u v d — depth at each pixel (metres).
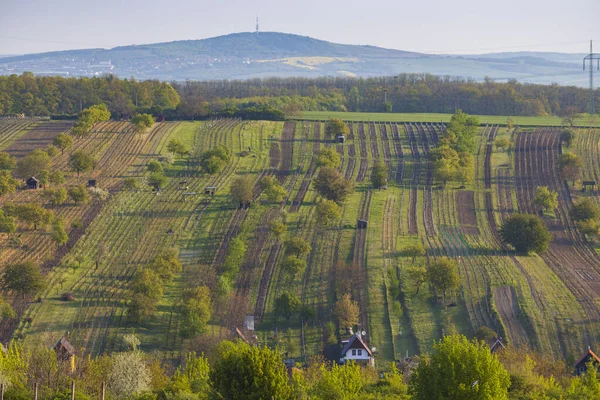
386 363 174.25
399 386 135.50
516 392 130.88
